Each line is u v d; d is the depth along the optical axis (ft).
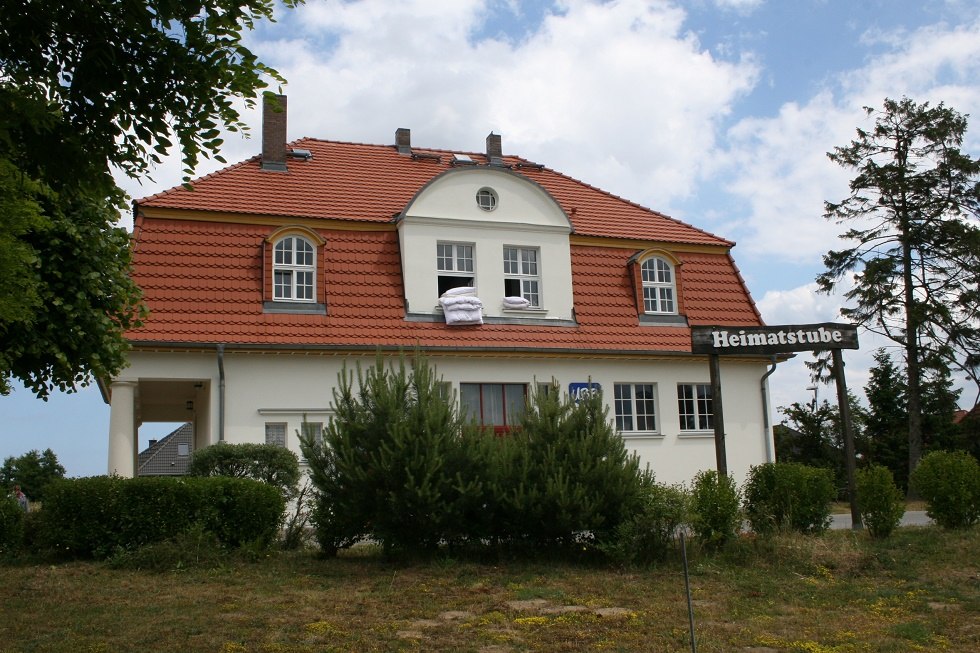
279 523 48.91
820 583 41.88
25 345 44.32
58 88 24.88
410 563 45.42
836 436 122.62
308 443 48.08
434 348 72.90
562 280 81.56
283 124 83.10
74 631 30.68
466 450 47.21
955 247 126.00
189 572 42.70
